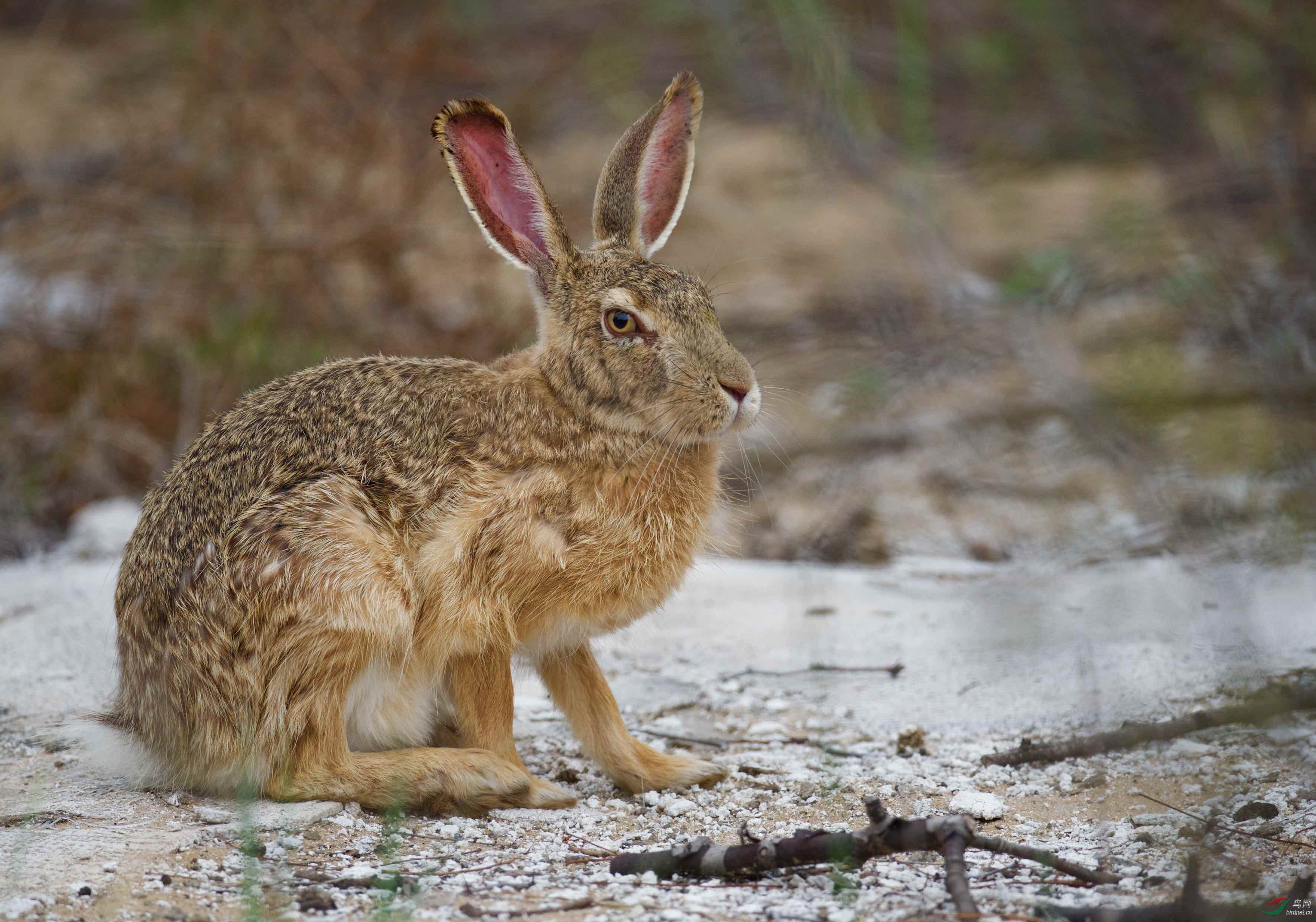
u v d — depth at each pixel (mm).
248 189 15477
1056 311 14656
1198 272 14125
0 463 13961
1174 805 7027
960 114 20250
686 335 7750
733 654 10086
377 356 8273
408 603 7258
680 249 20516
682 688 9414
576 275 8070
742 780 7781
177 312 14727
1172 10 18328
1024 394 14992
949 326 14727
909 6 18203
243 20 16203
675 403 7656
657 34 21406
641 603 7695
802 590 11461
